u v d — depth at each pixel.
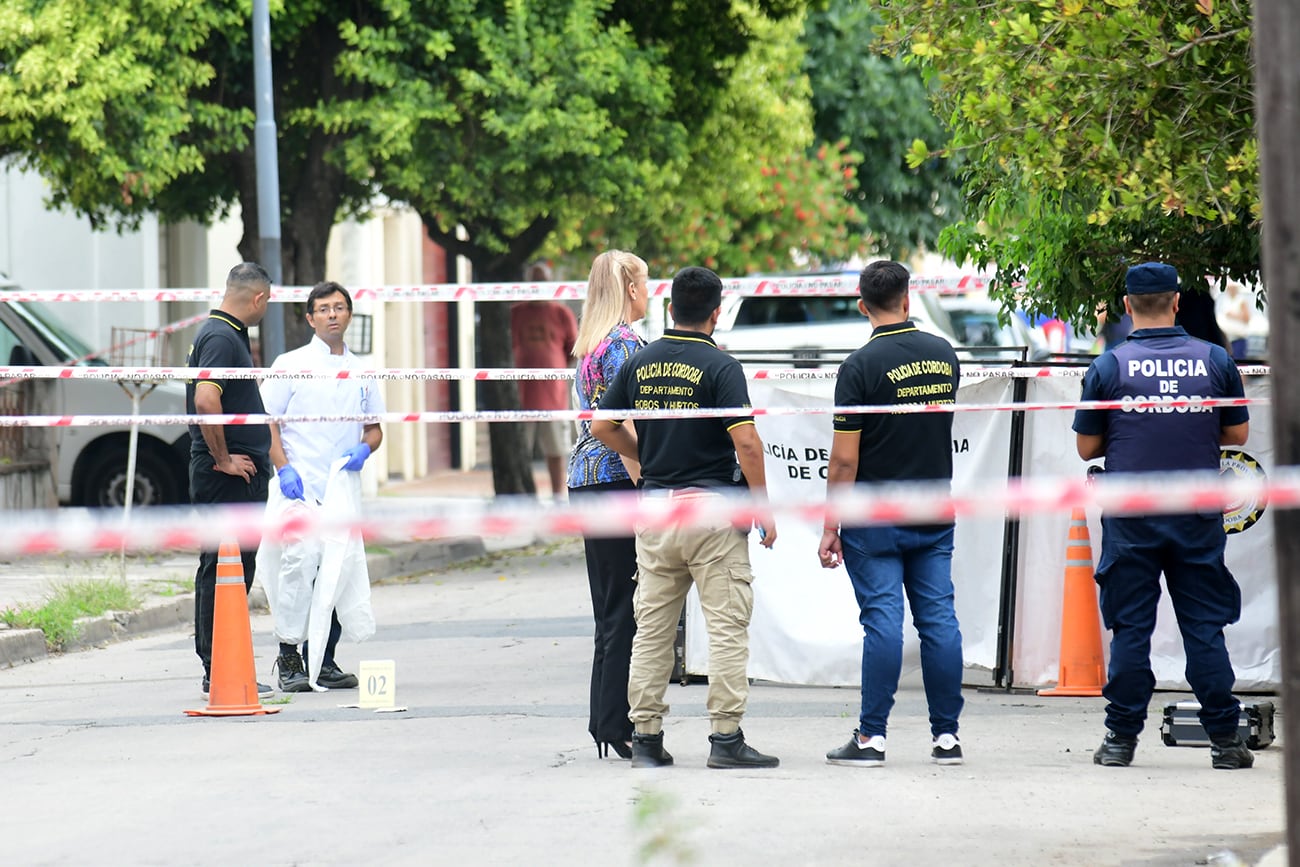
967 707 27.92
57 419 27.03
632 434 22.64
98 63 47.19
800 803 20.56
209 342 29.28
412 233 95.38
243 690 27.80
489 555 56.06
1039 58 24.41
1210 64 24.56
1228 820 19.80
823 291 35.62
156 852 18.53
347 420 27.95
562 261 85.69
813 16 92.12
